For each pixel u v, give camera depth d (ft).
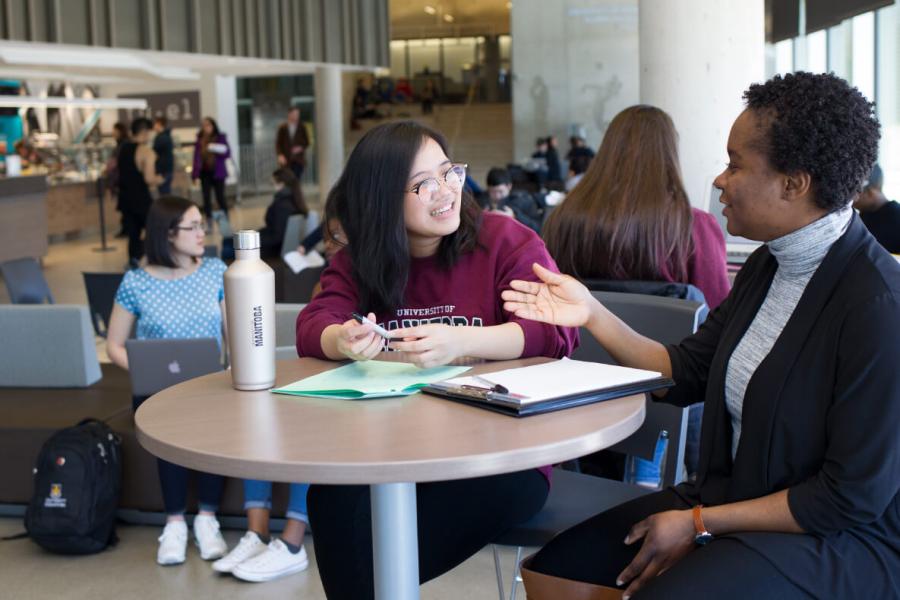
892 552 4.66
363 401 5.05
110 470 10.34
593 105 59.57
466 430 4.43
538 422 4.54
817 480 4.61
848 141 4.65
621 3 58.44
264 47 37.96
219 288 11.57
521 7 59.52
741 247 12.89
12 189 33.06
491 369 5.62
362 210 5.99
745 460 4.98
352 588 5.83
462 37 102.22
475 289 6.26
